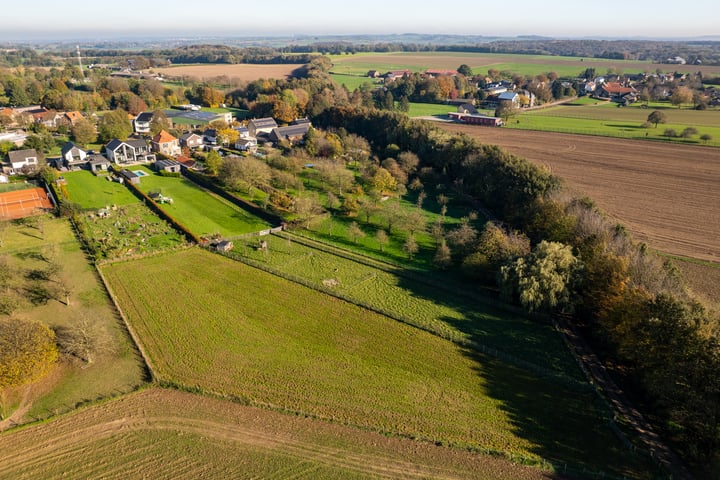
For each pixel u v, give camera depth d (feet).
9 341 147.54
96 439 134.00
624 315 165.17
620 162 414.62
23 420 140.56
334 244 265.95
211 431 137.39
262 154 439.22
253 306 203.31
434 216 313.32
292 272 233.35
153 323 188.96
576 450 132.87
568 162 417.08
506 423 142.51
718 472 121.90
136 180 357.41
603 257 194.49
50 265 218.38
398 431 138.72
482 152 355.77
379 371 164.86
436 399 152.05
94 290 211.20
